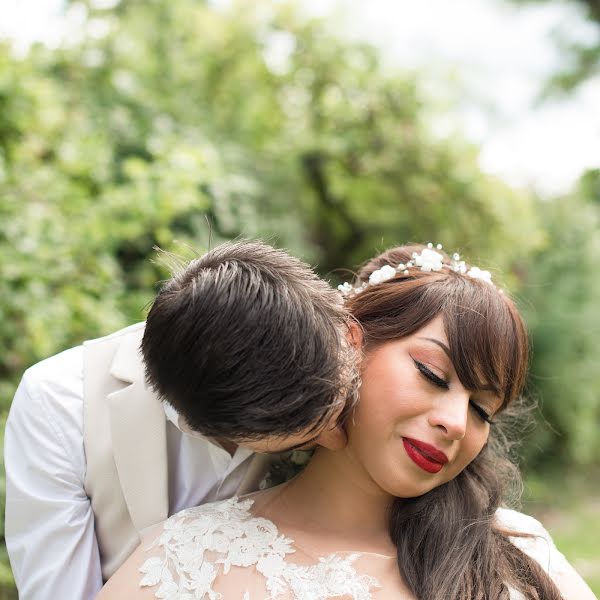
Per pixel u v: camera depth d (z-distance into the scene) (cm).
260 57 540
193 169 327
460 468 144
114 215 306
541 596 148
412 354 138
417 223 559
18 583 162
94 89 364
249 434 124
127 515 162
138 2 448
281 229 486
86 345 170
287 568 136
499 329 141
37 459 161
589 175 482
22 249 258
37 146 299
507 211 557
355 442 140
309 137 542
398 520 147
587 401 634
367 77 539
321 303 127
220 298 121
